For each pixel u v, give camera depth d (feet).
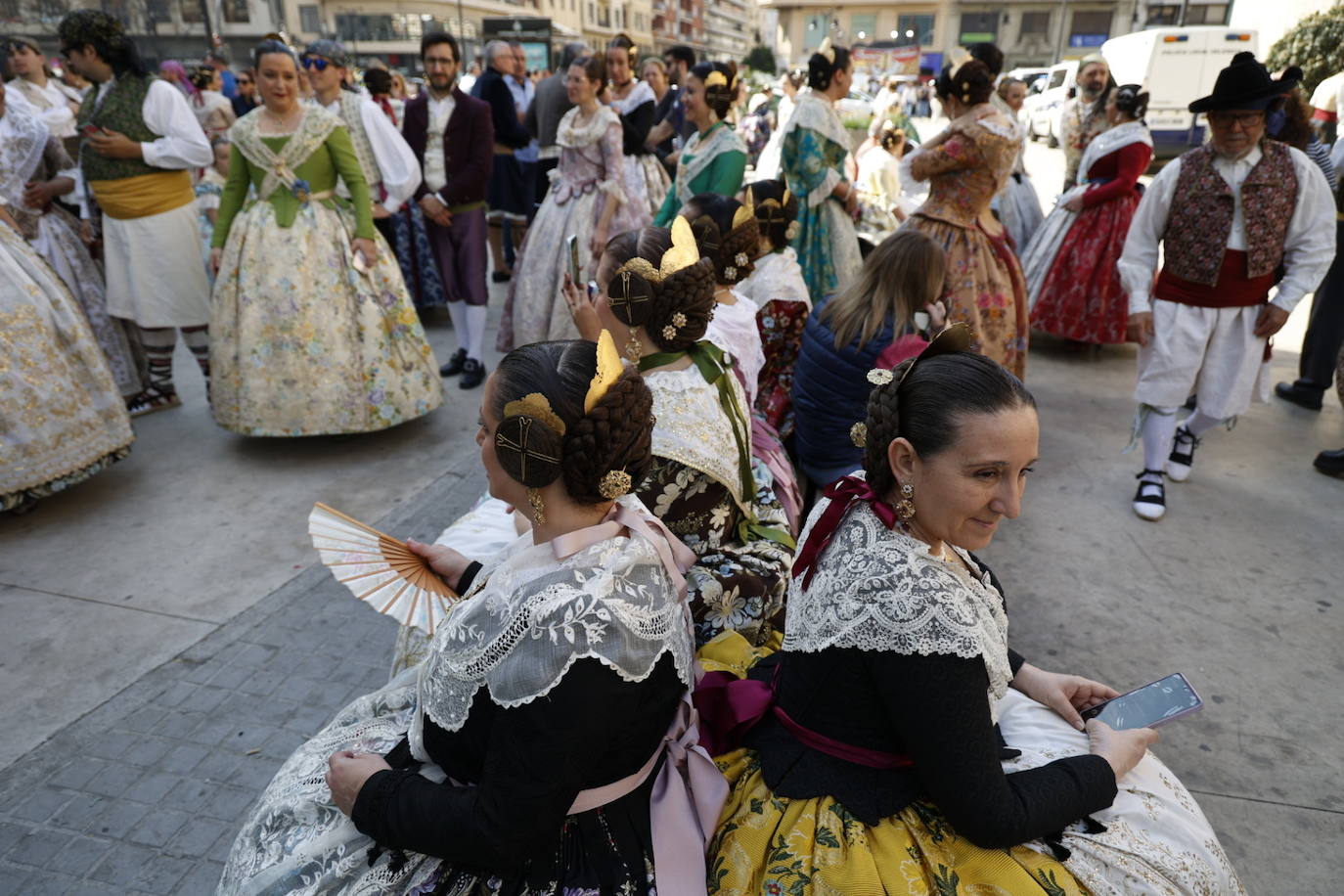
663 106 26.94
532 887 4.16
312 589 10.40
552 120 22.52
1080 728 5.16
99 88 13.97
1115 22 107.86
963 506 4.04
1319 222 11.15
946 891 4.15
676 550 4.65
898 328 9.35
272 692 8.59
